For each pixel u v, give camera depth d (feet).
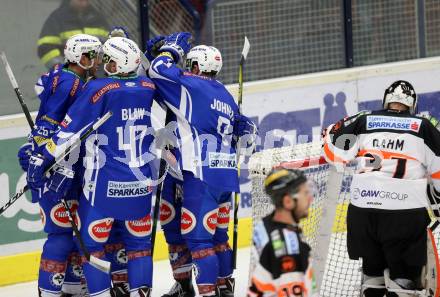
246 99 61.72
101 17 59.36
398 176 45.42
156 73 47.60
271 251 35.45
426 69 66.13
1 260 55.77
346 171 50.65
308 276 35.73
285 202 35.63
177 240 50.83
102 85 46.29
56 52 58.39
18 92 48.91
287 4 63.72
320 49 64.90
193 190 47.98
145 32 60.54
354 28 65.46
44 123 47.06
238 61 63.10
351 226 46.55
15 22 57.26
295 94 62.95
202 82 48.19
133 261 47.78
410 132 45.47
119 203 46.73
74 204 48.93
